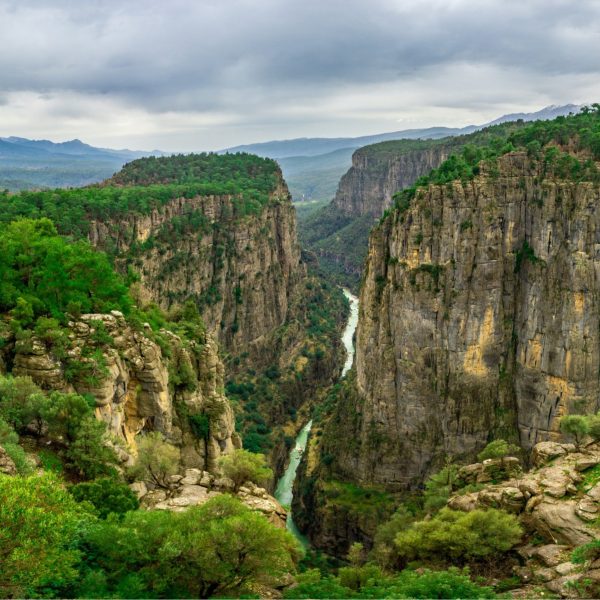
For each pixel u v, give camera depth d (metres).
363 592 44.34
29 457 45.72
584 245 101.62
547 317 106.88
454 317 110.25
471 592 43.06
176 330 84.56
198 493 56.66
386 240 121.25
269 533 37.19
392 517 84.25
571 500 53.03
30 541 28.70
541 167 110.00
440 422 113.31
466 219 108.62
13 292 63.12
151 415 67.50
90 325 62.34
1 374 53.31
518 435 111.62
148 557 35.56
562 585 42.00
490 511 53.56
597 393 104.94
